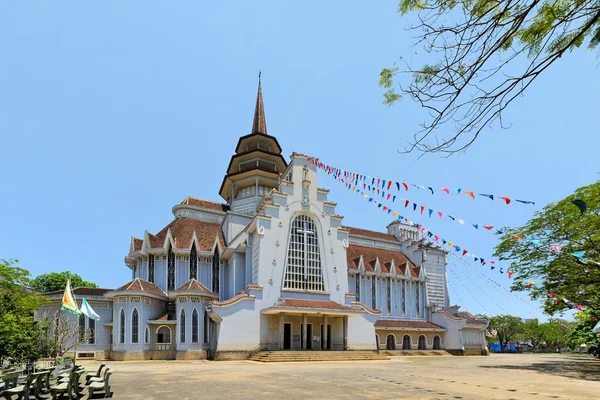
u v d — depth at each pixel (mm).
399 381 21891
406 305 61719
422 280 63438
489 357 54500
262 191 61469
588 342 55812
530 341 103750
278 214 48750
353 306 49906
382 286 60750
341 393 17266
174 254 51500
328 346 47594
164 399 16062
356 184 34906
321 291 48750
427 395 16688
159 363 39031
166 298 49062
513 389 18938
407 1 6809
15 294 31656
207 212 58344
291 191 50281
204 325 46031
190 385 20547
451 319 59812
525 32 6602
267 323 44938
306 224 50688
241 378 23656
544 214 32156
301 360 41000
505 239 34844
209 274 52656
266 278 46156
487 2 6281
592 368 32562
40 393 17406
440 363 38969
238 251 51688
